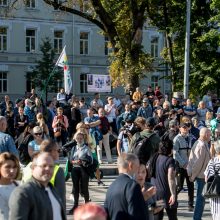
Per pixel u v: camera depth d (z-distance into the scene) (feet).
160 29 198.29
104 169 101.86
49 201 32.91
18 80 301.43
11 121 111.96
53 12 309.42
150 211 46.21
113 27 168.25
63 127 111.14
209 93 161.07
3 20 295.89
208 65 187.62
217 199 54.54
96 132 105.91
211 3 172.04
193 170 63.77
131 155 38.27
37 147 64.28
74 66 316.81
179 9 191.01
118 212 36.73
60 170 40.88
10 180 37.86
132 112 114.01
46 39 284.82
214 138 97.35
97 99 133.80
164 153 54.39
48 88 267.39
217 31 180.04
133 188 36.78
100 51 324.80
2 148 58.65
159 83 329.31
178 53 194.18
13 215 31.83
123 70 165.58
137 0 166.91
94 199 79.56
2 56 296.92
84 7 168.76
